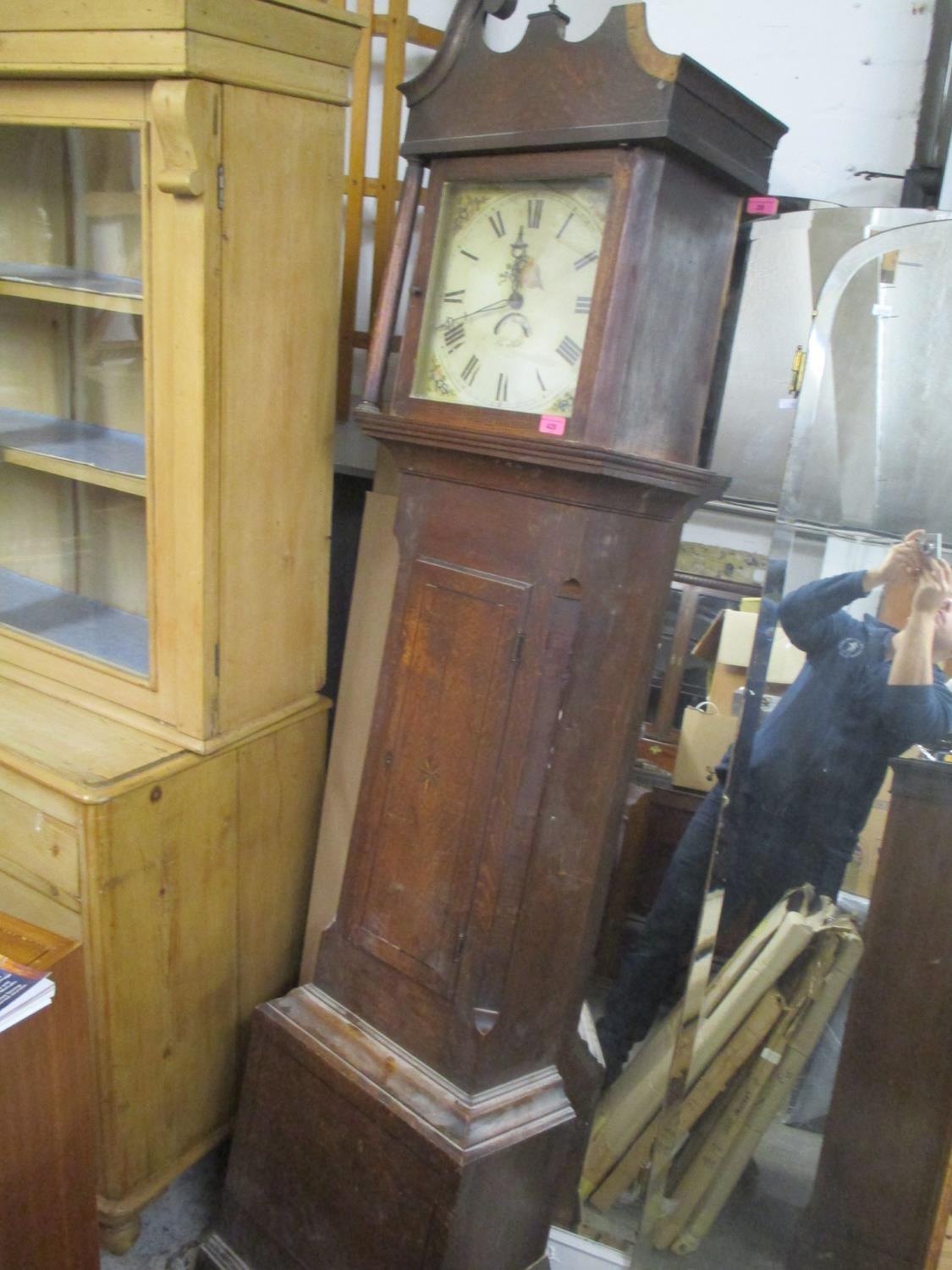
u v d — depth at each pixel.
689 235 1.11
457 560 1.24
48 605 1.65
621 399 1.08
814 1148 1.36
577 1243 1.47
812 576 1.30
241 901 1.56
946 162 1.41
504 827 1.21
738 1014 1.37
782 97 1.55
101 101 1.23
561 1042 1.37
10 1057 1.01
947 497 1.23
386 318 1.27
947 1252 1.23
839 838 1.31
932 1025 1.27
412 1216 1.24
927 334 1.23
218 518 1.32
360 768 1.60
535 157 1.11
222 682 1.40
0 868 1.42
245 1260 1.46
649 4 1.60
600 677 1.19
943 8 1.39
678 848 1.53
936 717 1.25
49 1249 1.14
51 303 1.54
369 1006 1.37
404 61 1.74
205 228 1.19
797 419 1.27
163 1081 1.48
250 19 1.16
